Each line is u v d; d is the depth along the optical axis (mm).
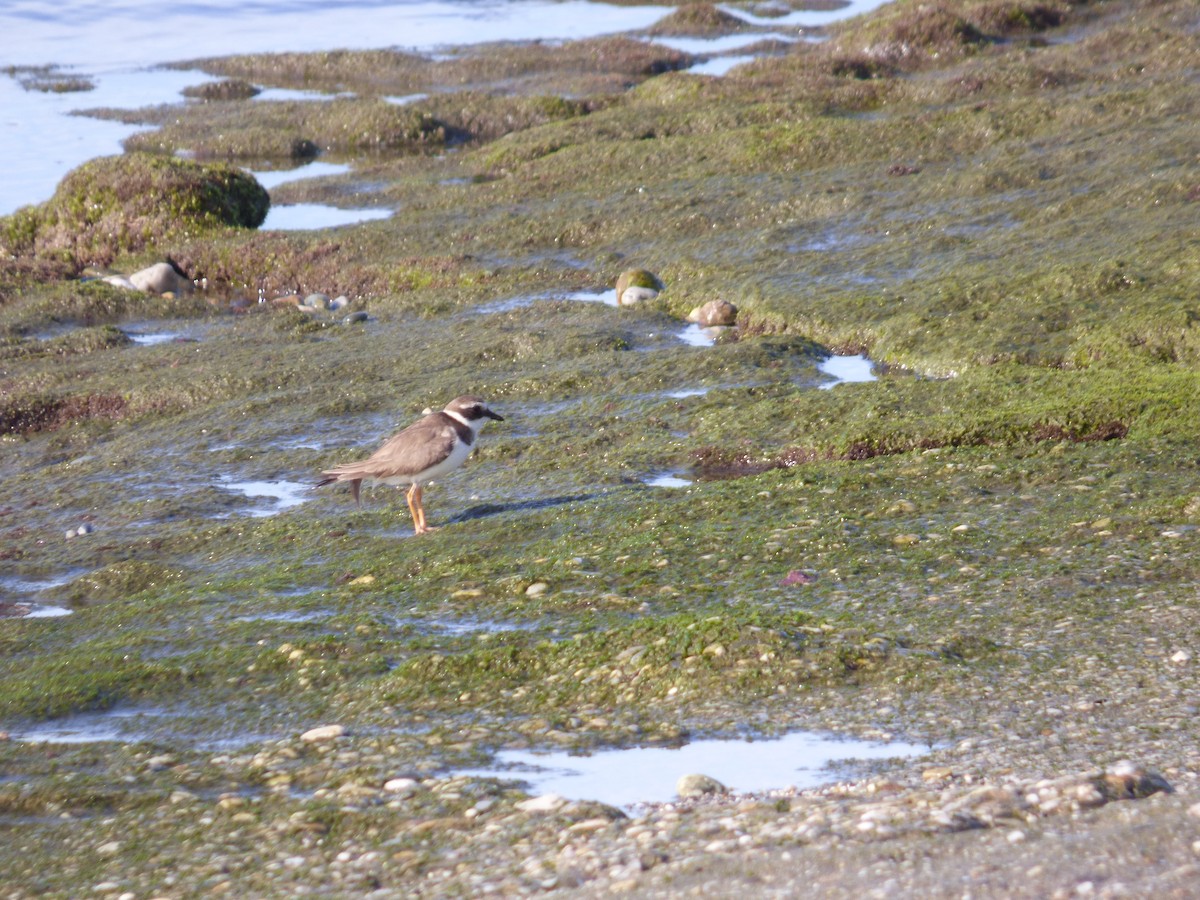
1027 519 13656
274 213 39094
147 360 25406
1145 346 19141
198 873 7891
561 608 12414
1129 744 8758
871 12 64812
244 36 79562
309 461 19234
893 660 10414
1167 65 44156
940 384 18625
